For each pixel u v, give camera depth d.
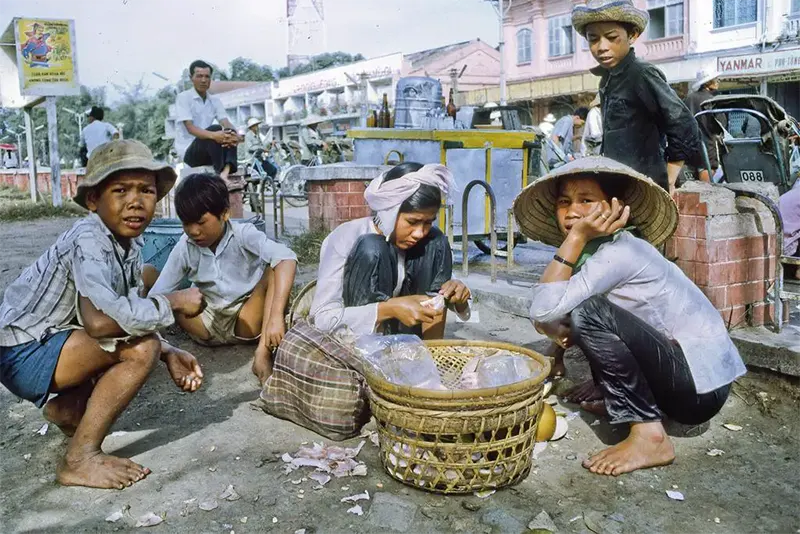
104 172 2.62
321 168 6.92
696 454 2.95
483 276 5.50
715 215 3.64
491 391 2.44
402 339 2.94
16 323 2.73
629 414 2.82
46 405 2.97
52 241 9.93
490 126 7.67
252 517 2.50
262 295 4.14
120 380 2.72
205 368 4.04
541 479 2.75
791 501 2.58
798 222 5.22
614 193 2.86
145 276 4.51
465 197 5.33
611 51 3.79
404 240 3.16
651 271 2.85
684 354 2.81
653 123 3.82
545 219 3.25
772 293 3.80
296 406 3.24
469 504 2.55
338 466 2.82
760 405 3.36
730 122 7.60
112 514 2.52
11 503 2.62
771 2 22.02
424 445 2.55
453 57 40.25
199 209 3.85
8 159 55.34
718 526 2.43
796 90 22.47
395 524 2.43
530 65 31.81
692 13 23.94
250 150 15.03
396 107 7.51
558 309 2.77
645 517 2.48
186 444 3.09
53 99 14.72
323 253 3.35
